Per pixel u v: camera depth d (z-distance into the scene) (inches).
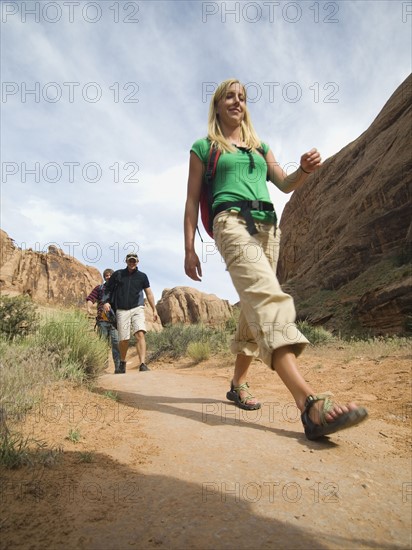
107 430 98.6
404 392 147.9
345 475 73.0
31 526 54.2
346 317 653.9
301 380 90.1
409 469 77.9
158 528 53.9
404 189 719.7
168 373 235.5
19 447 77.9
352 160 1073.5
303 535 52.6
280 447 86.8
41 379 134.3
